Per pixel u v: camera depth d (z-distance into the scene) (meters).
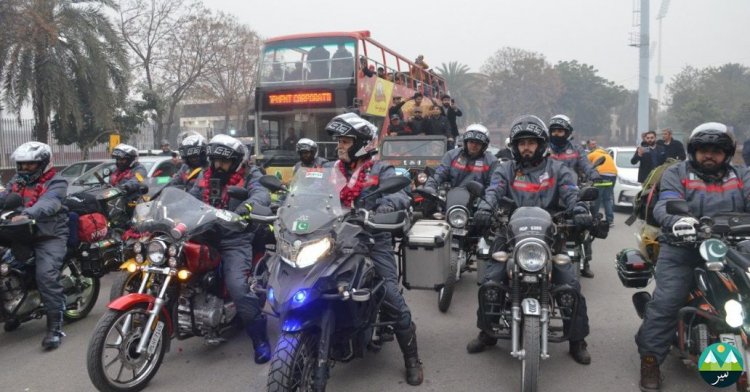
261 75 13.27
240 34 32.19
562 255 4.07
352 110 12.57
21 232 5.04
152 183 8.61
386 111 14.54
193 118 58.59
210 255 4.51
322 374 3.53
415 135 12.24
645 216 4.77
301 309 3.53
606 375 4.52
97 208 6.19
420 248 4.80
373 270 4.00
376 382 4.41
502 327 4.33
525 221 4.03
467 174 6.80
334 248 3.57
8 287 5.25
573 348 4.81
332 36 12.93
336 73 12.75
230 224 4.54
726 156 4.01
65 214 5.58
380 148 12.09
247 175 5.12
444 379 4.46
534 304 3.88
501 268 4.40
